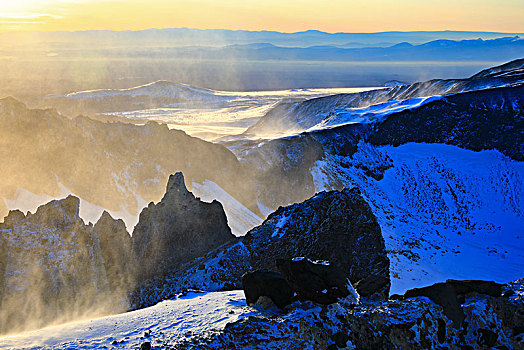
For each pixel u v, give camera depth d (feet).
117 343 47.32
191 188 228.43
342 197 106.32
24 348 45.98
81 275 101.09
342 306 52.75
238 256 99.25
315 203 108.58
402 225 218.79
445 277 164.45
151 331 49.88
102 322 53.67
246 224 218.59
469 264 187.21
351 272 92.63
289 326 49.06
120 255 116.37
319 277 53.52
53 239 100.42
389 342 50.65
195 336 47.32
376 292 59.36
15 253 97.14
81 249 102.83
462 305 57.06
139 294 102.89
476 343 54.08
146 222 118.83
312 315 50.93
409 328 52.01
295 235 102.89
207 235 119.96
